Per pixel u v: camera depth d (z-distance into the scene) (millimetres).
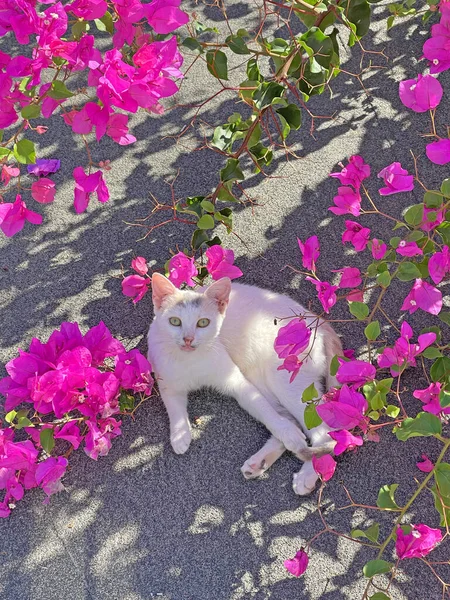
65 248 1265
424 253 1036
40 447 1085
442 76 1401
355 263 1224
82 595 976
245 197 1298
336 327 1170
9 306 1211
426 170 1298
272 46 1130
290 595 965
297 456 1050
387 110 1374
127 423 1109
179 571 988
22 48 1461
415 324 1162
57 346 1054
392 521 1011
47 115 882
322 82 1083
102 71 827
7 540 1019
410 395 1104
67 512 1036
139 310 1202
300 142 1352
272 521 1019
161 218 1285
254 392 1090
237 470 1063
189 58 1450
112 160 1350
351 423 902
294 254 1240
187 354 1067
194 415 1117
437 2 1078
